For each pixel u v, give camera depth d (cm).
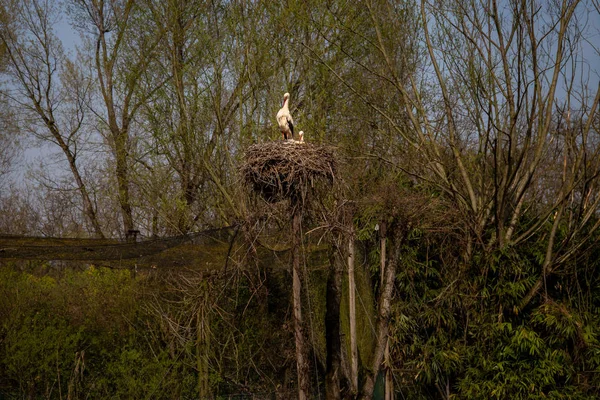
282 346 1639
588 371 1474
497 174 1630
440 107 1895
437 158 1688
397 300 1620
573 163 1670
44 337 1536
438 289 1639
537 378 1472
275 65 1894
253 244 1182
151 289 1675
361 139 1828
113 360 1580
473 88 1658
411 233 1609
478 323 1559
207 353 1379
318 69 1838
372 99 1852
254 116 1911
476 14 1653
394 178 1672
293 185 1076
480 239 1591
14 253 1243
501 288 1552
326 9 1816
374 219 1487
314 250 1495
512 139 1636
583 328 1505
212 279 1377
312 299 1608
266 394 1623
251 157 1067
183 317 1556
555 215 1641
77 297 1711
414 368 1565
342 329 1549
